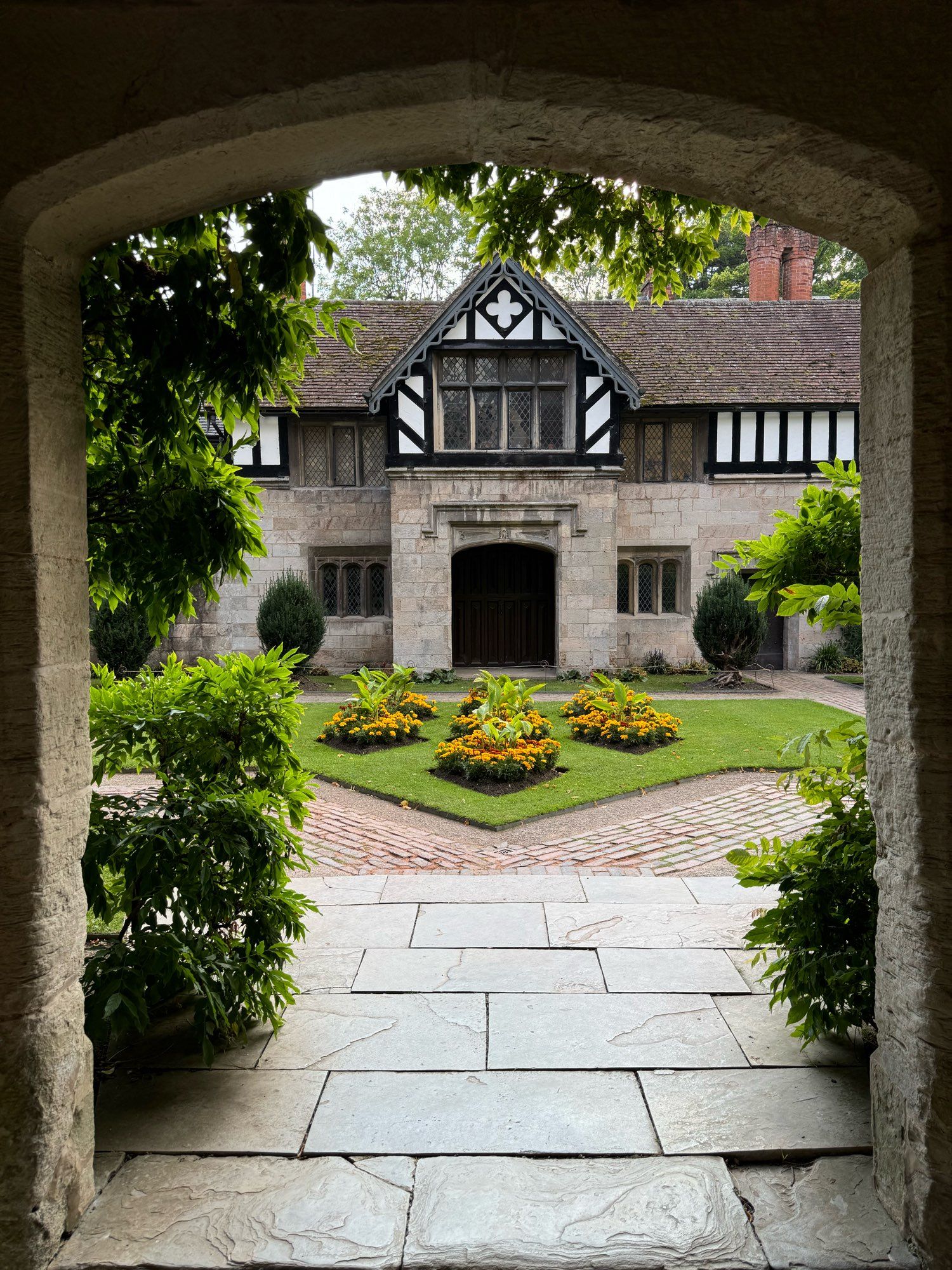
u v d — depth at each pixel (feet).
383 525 48.55
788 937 9.70
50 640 6.78
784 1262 6.91
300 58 6.14
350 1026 10.61
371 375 48.70
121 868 9.50
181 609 11.16
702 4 6.15
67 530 7.13
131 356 9.36
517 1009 10.98
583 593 45.96
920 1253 6.88
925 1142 6.82
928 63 6.22
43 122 6.15
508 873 16.39
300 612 44.98
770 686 43.86
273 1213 7.45
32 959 6.68
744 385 48.65
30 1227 6.77
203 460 10.51
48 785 6.77
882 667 7.23
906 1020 7.09
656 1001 11.18
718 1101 9.02
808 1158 8.20
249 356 9.74
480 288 44.32
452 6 6.04
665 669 48.26
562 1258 6.94
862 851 9.50
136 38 6.11
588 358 44.96
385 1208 7.50
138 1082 9.49
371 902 14.65
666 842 18.75
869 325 7.35
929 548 6.61
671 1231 7.22
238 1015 10.05
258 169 7.23
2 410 6.41
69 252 7.22
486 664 50.67
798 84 6.22
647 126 6.73
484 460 45.27
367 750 28.45
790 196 7.27
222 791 10.48
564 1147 8.30
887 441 7.04
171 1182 7.84
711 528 49.19
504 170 12.89
